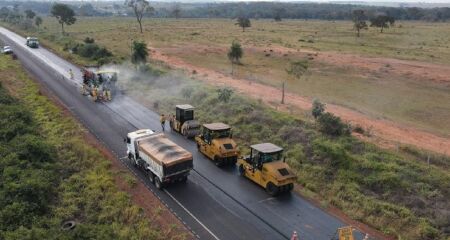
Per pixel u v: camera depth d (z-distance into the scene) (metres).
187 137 39.12
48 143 34.50
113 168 31.81
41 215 24.30
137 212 25.08
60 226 23.27
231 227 24.23
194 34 135.00
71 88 58.12
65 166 31.34
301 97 55.91
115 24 182.62
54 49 92.75
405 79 69.50
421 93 60.69
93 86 53.94
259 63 84.19
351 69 77.62
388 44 117.31
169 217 25.08
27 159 30.20
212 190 28.80
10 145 32.59
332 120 37.34
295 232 22.48
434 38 134.25
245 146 36.88
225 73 71.06
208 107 47.69
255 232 23.80
